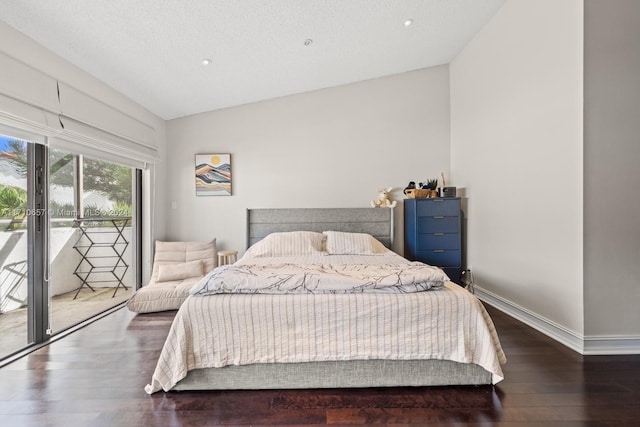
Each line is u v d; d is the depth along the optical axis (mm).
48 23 1868
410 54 3264
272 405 1411
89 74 2504
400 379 1532
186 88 3057
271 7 2096
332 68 3209
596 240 1920
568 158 2023
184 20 2074
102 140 2574
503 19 2656
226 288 1568
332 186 3705
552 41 2137
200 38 2307
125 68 2521
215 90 3215
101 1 1788
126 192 3271
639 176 1916
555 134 2129
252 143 3688
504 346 2016
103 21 1954
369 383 1533
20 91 1874
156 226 3504
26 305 2064
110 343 2078
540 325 2279
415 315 1505
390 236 3631
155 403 1421
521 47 2449
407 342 1502
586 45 1881
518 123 2510
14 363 1802
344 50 2885
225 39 2369
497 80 2768
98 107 2576
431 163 3701
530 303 2402
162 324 2438
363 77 3596
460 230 3281
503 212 2734
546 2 2180
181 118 3686
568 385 1556
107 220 3125
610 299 1919
